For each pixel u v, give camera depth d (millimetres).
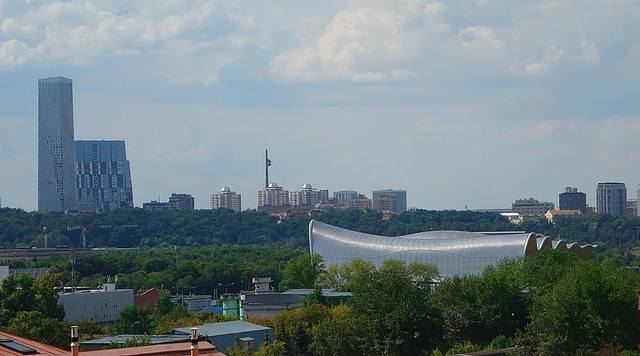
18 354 142500
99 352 138625
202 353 140875
